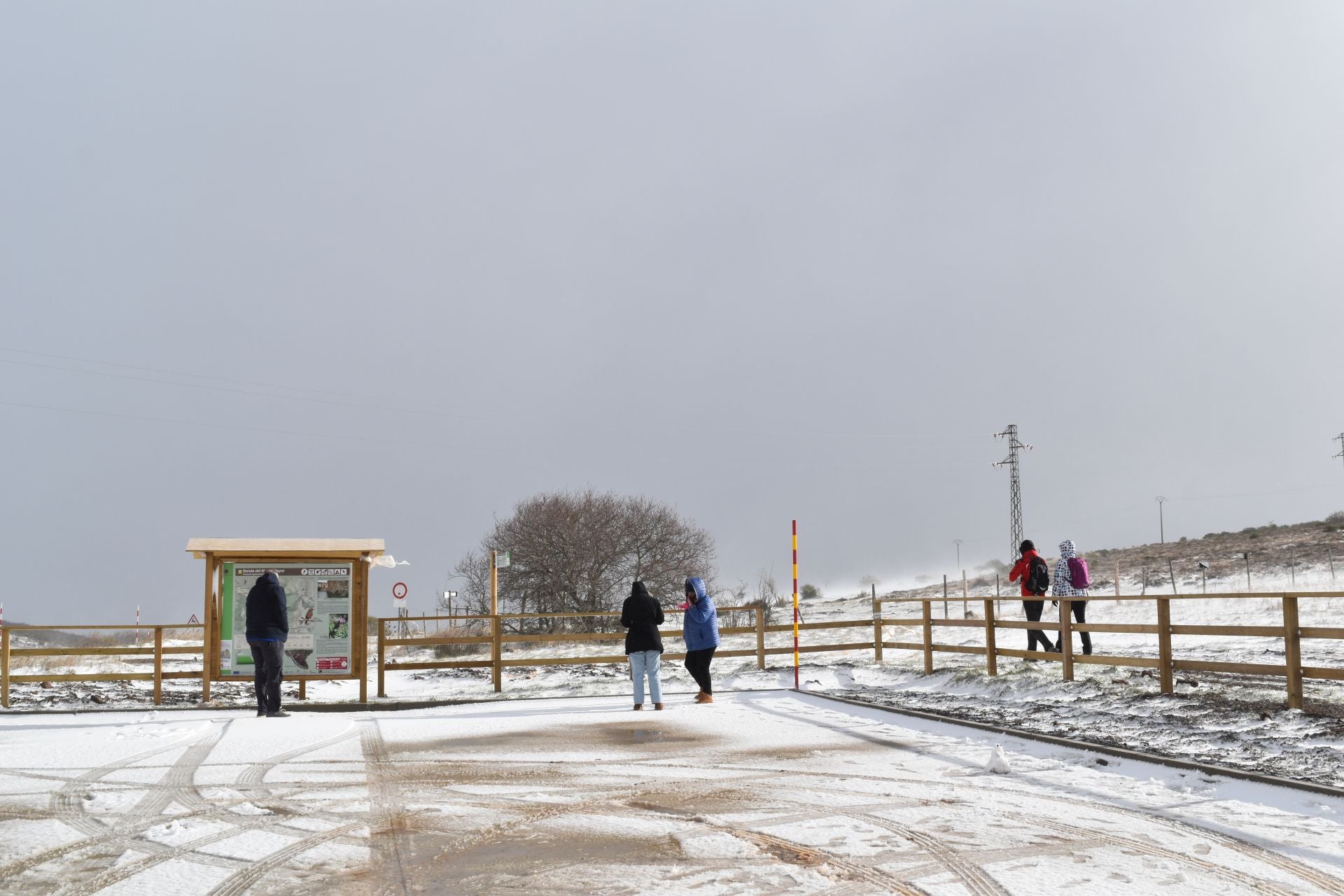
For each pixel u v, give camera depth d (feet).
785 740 37.70
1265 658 60.29
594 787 29.22
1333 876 19.16
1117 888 18.60
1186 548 219.82
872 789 28.12
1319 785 25.79
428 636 119.55
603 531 151.33
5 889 19.60
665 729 41.68
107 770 32.81
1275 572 153.79
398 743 38.86
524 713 48.49
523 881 19.70
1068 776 29.27
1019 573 59.77
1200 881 18.99
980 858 20.74
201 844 22.97
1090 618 118.21
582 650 106.11
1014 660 62.75
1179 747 33.83
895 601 174.60
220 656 56.80
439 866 20.90
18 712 51.85
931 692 54.70
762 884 19.29
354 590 58.34
